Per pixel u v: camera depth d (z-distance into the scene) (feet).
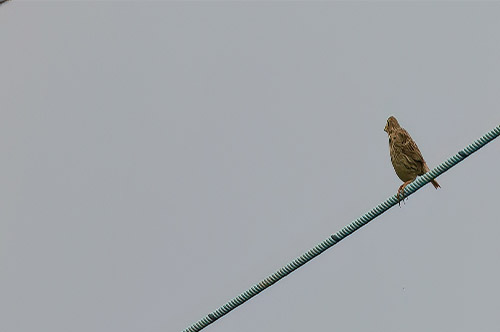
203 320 51.47
